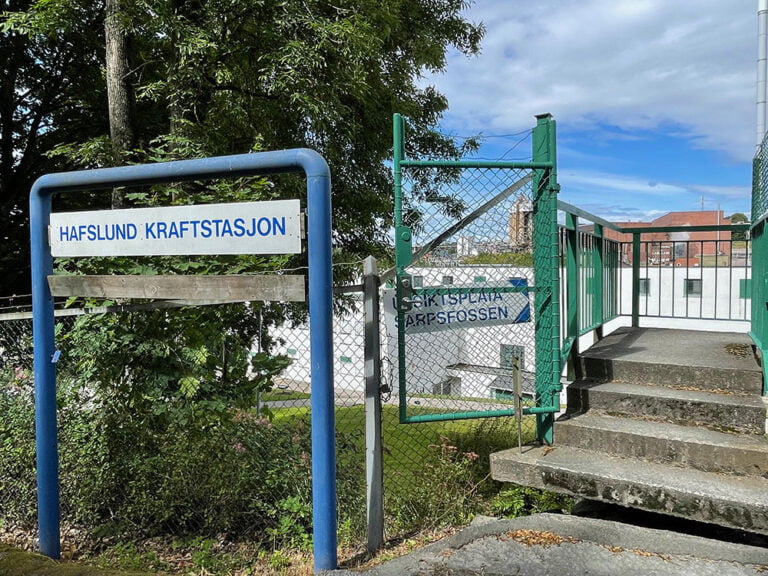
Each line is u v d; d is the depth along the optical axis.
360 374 3.96
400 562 2.69
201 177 2.69
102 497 3.77
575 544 2.80
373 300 3.17
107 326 3.60
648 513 3.53
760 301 3.83
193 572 3.22
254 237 2.50
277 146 9.12
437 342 3.63
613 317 5.93
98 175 2.85
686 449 3.17
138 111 9.73
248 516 3.85
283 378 4.14
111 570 2.65
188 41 7.18
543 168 3.63
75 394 3.79
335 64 8.34
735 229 5.77
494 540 2.87
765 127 6.77
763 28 6.71
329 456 2.48
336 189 10.33
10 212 11.61
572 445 3.56
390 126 10.87
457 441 5.03
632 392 3.77
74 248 2.96
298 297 2.43
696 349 4.60
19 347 4.46
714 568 2.53
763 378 3.65
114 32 7.92
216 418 3.66
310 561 3.26
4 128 11.71
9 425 4.03
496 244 3.64
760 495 2.74
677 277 9.16
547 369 3.69
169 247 2.70
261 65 8.28
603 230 5.23
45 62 11.28
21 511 3.88
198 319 3.56
